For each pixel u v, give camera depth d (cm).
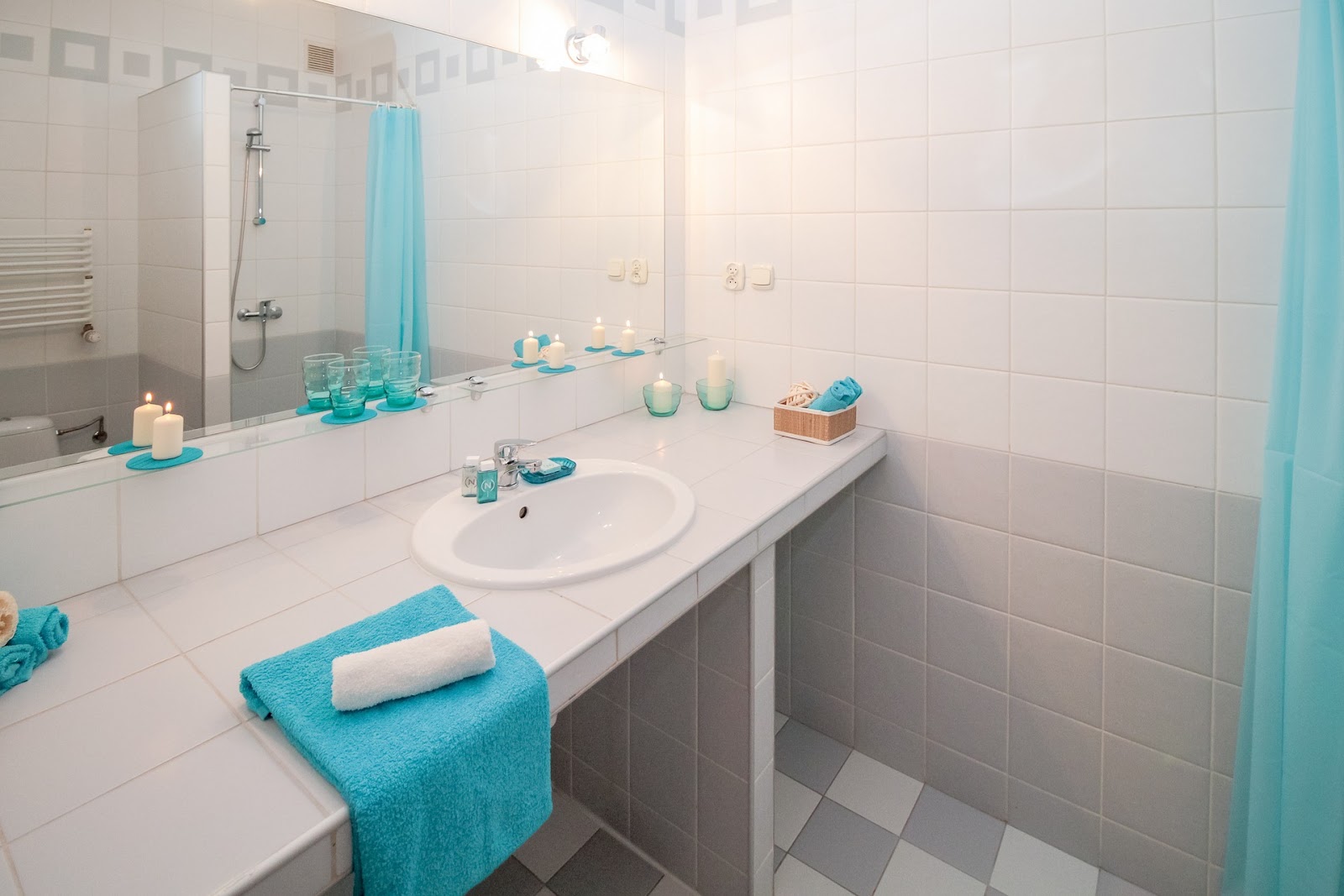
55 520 106
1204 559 151
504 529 141
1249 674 140
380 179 145
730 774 158
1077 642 170
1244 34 134
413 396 151
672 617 114
